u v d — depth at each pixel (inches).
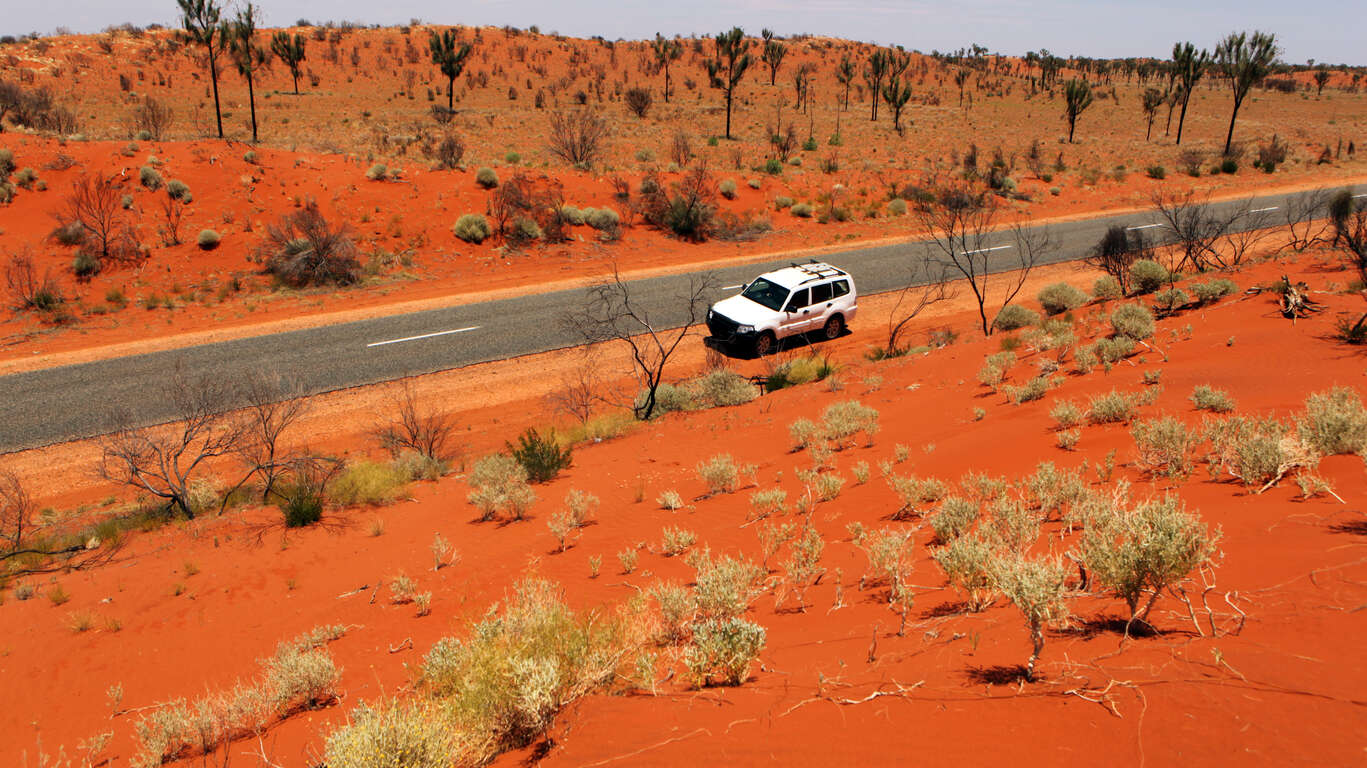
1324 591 144.9
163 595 368.2
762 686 159.6
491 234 1263.5
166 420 674.2
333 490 504.7
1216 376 416.2
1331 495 209.6
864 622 197.0
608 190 1451.8
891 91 2691.9
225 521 472.1
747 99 3346.5
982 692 131.9
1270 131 2992.1
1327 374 375.2
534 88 3117.6
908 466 378.0
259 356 826.2
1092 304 876.0
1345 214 936.3
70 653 316.2
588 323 950.4
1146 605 158.9
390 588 346.9
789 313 878.4
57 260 1002.7
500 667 172.7
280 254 1079.6
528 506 431.2
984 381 545.0
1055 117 3361.2
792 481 404.5
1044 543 228.7
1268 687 111.0
